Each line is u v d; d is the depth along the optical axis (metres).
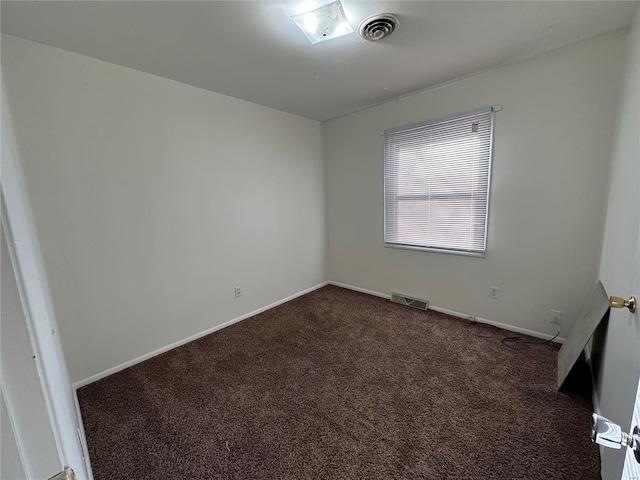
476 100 2.42
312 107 3.11
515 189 2.34
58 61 1.77
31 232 1.26
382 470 1.28
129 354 2.21
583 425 1.48
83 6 1.40
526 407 1.62
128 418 1.65
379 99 2.94
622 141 1.62
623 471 0.81
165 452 1.42
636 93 1.39
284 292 3.46
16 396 0.38
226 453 1.40
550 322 2.31
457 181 2.66
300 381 1.94
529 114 2.19
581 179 2.04
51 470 0.42
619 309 1.28
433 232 2.92
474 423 1.52
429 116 2.73
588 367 1.89
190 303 2.56
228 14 1.50
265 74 2.24
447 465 1.29
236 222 2.87
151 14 1.48
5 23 1.49
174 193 2.38
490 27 1.71
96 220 1.99
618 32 1.79
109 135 2.00
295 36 1.72
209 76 2.25
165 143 2.30
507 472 1.25
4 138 0.81
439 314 2.93
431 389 1.80
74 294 1.92
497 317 2.60
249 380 1.97
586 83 1.94
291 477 1.27
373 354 2.24
